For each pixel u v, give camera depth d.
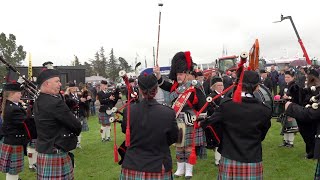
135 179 2.82
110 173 5.57
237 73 3.15
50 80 3.56
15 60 36.06
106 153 6.98
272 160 5.88
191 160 3.62
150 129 2.83
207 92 8.28
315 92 3.78
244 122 3.04
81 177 5.41
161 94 5.81
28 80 4.75
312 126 3.39
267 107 3.09
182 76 4.70
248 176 3.02
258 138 3.08
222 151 3.17
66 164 3.67
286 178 4.98
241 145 3.04
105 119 8.27
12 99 4.59
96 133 9.78
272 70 14.28
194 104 4.66
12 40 36.09
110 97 8.23
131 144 2.90
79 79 19.67
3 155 4.61
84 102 8.20
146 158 2.82
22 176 5.59
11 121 4.52
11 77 5.32
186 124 4.67
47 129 3.55
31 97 4.75
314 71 4.07
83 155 6.89
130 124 2.89
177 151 5.09
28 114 4.57
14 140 4.57
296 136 7.74
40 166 3.61
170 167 2.89
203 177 5.07
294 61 24.09
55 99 3.54
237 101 2.97
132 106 2.97
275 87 14.06
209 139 3.34
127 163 2.88
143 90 2.91
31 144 5.78
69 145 3.63
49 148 3.55
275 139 7.48
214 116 3.17
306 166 5.48
